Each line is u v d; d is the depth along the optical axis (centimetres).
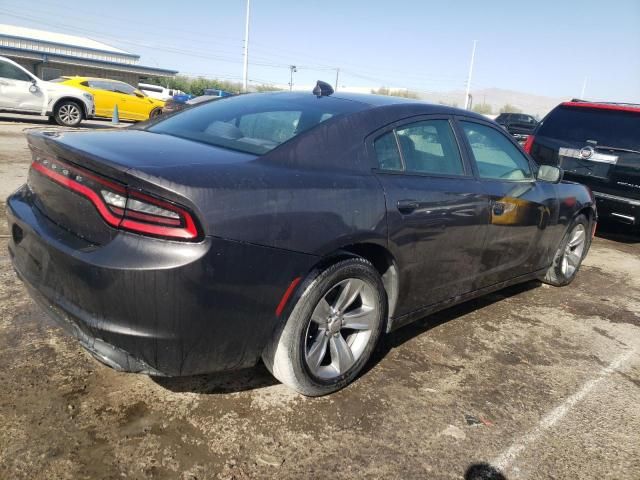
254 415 241
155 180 192
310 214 227
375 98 310
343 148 257
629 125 634
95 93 1738
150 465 204
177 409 240
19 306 322
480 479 217
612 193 639
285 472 208
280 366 241
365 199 250
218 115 295
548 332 375
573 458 236
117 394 246
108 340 203
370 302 269
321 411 250
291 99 301
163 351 203
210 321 205
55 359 268
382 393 271
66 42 3603
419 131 300
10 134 1130
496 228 341
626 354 351
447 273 315
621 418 272
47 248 216
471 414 261
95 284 197
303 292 232
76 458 203
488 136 355
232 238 202
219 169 212
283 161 235
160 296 193
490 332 364
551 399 283
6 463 197
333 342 260
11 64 1323
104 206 203
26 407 229
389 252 267
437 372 299
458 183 311
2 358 264
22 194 266
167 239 194
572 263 477
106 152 213
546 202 396
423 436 239
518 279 407
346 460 219
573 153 668
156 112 1914
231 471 206
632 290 497
